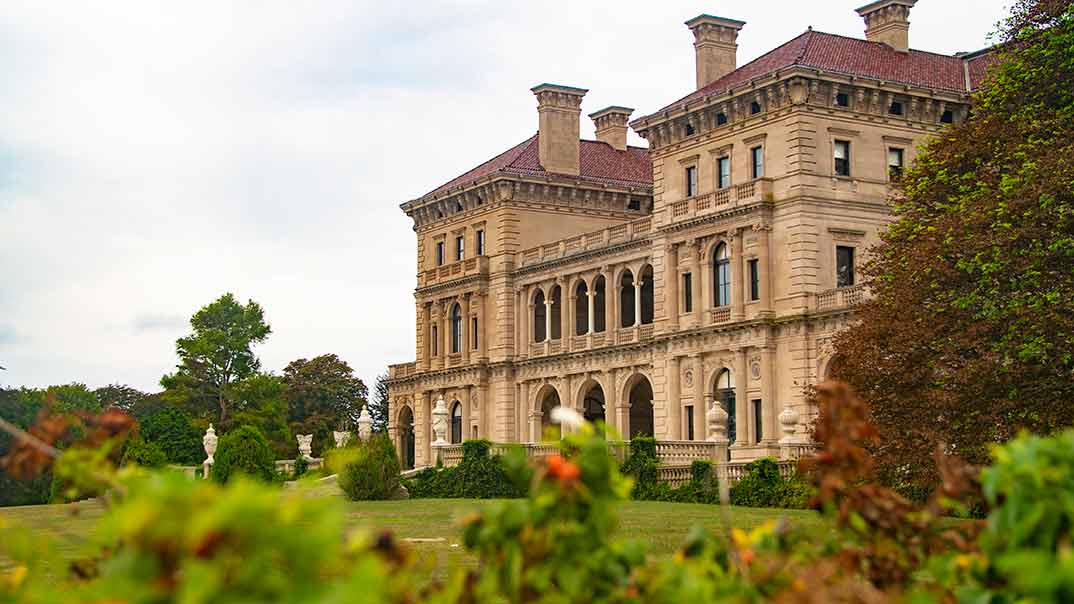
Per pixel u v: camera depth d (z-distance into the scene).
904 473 43.44
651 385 90.00
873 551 9.62
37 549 8.93
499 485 70.88
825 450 9.84
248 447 66.56
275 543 5.95
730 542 9.52
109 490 8.87
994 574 8.59
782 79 75.25
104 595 5.97
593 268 95.06
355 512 50.34
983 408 40.38
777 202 76.50
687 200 82.81
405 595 7.67
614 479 8.68
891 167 77.62
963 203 44.12
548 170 103.25
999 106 46.81
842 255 76.12
